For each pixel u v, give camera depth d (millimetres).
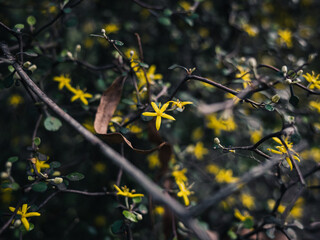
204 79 1743
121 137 1549
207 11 3443
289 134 1705
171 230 2172
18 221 1659
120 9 3463
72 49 3014
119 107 2359
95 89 2828
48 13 2732
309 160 2777
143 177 1102
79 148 3215
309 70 2887
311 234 2662
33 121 3191
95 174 3045
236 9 3391
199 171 2936
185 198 2082
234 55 2973
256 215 2873
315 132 2496
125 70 2250
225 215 3008
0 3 2965
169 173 2316
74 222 2816
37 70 2420
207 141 3127
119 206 1913
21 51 1779
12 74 1741
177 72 3209
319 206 3143
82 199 3049
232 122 2830
